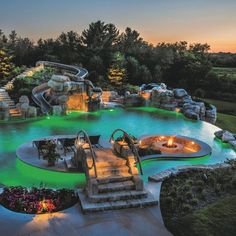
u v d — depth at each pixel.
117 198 15.23
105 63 70.12
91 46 73.31
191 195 15.91
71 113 38.16
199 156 23.19
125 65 65.50
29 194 15.05
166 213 14.54
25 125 31.48
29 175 19.00
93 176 15.88
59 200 14.91
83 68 64.00
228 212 14.69
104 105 42.28
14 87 40.50
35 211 13.98
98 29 76.06
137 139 25.86
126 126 33.28
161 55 72.50
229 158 24.39
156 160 22.45
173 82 71.31
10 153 22.75
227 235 13.02
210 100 60.53
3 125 31.06
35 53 72.06
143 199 15.44
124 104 44.06
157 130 32.22
